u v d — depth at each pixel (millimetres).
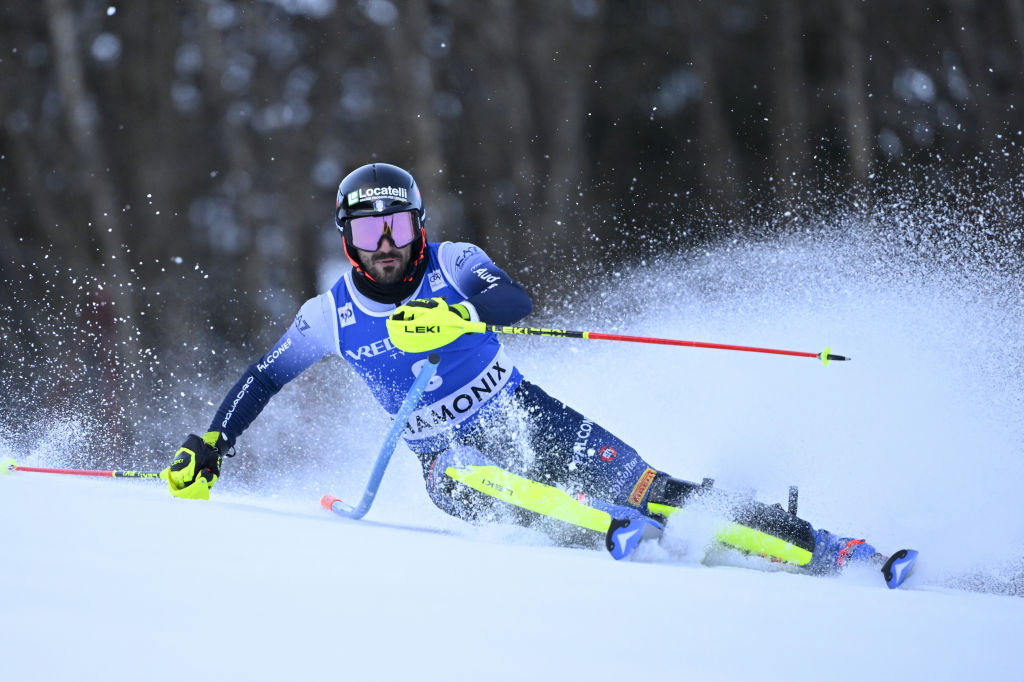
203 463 13406
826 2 54562
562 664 6047
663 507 12453
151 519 9562
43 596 6461
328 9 52625
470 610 7102
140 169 51062
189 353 45781
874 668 6617
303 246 51531
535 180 51844
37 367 37781
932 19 53219
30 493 10531
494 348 13695
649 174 55500
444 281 13492
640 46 56031
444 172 51250
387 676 5566
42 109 51312
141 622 6105
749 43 56281
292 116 52469
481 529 12930
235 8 52625
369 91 52312
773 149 55125
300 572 7820
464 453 13227
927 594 9930
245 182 51375
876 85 53375
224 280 50594
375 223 12812
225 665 5496
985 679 6629
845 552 11695
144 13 52000
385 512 15781
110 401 34875
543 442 13508
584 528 12047
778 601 8375
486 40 52562
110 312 45094
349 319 13492
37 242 49656
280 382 14109
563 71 53250
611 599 7844
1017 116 52219
